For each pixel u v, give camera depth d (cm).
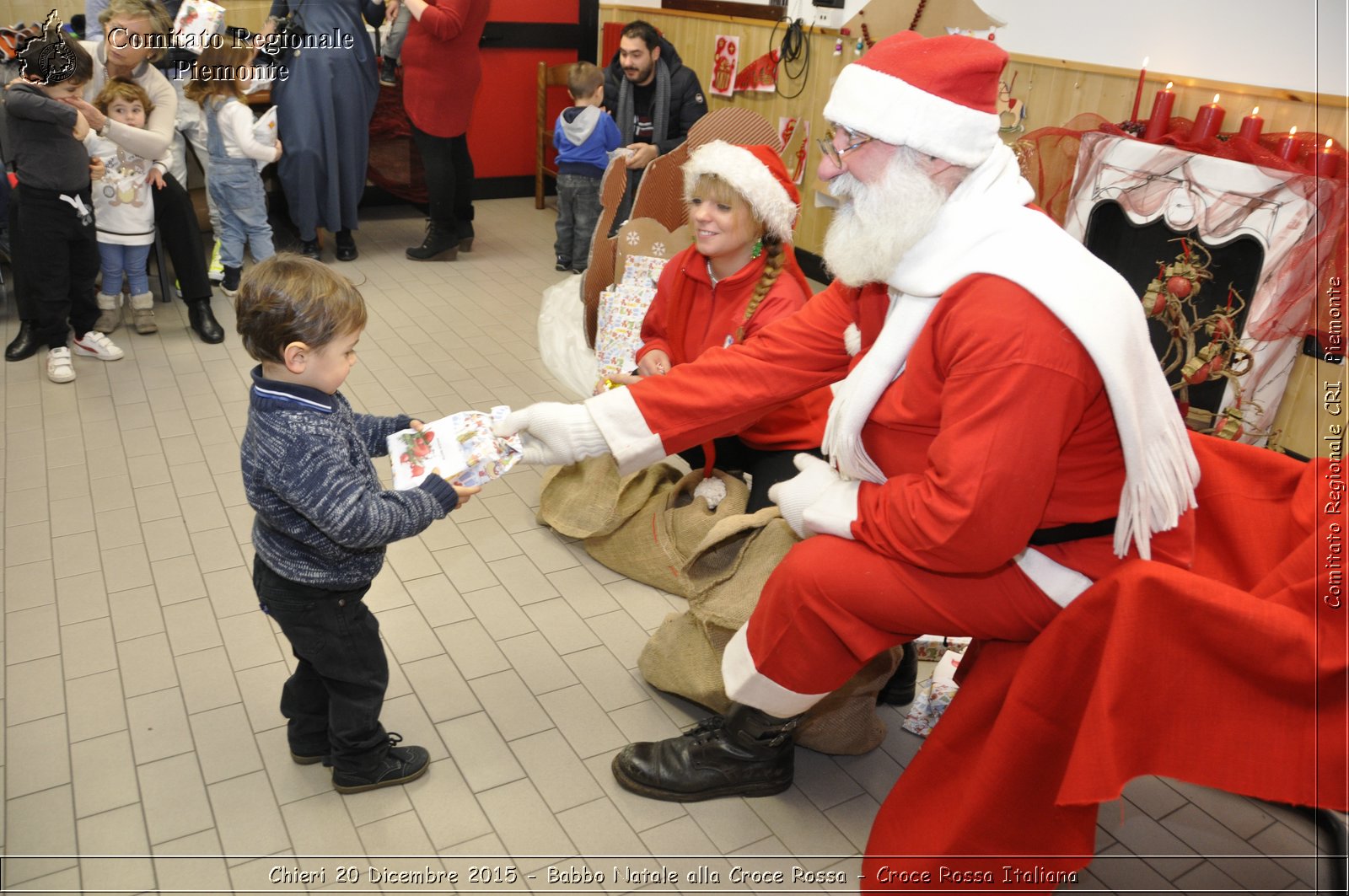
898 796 167
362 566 169
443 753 198
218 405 343
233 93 417
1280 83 313
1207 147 312
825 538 166
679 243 313
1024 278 142
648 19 606
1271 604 133
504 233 578
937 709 212
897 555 154
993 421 140
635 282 310
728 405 191
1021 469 139
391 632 232
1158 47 347
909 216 151
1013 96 404
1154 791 200
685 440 194
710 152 240
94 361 373
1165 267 317
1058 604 154
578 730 206
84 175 345
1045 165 349
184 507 279
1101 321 140
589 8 629
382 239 550
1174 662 136
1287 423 310
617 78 507
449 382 370
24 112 326
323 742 192
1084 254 147
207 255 486
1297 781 133
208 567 252
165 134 373
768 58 520
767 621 168
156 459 304
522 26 614
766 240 248
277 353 155
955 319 146
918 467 161
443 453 178
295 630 168
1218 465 174
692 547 248
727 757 188
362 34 478
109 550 257
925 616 158
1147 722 138
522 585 254
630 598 252
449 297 465
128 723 200
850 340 186
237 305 155
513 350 405
